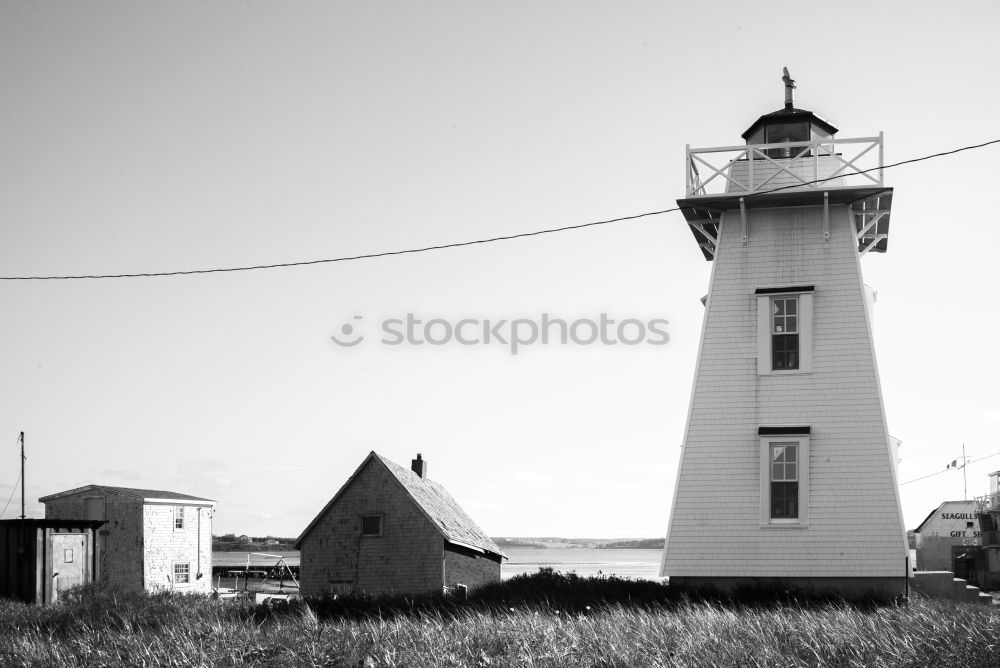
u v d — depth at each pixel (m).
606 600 26.92
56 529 37.31
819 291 28.31
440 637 20.06
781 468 27.61
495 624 21.09
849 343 27.84
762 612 22.41
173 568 59.84
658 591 27.03
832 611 22.33
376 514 45.88
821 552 26.91
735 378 28.30
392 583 45.03
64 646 21.22
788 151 30.12
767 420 27.89
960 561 56.91
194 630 21.92
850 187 27.98
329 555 46.19
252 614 26.98
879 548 26.59
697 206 29.28
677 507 27.89
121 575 58.19
